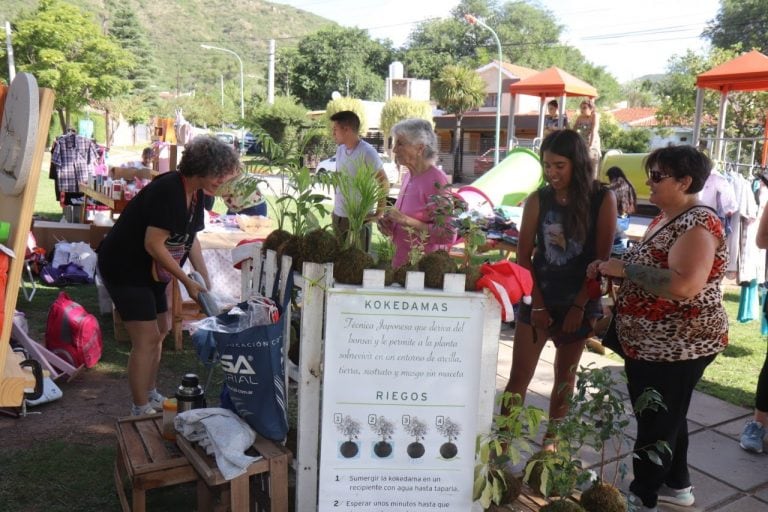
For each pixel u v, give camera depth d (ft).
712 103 73.46
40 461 11.64
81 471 11.38
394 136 12.41
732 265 22.57
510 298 8.25
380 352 8.07
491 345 8.34
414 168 12.51
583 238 10.24
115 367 16.67
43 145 7.22
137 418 10.46
